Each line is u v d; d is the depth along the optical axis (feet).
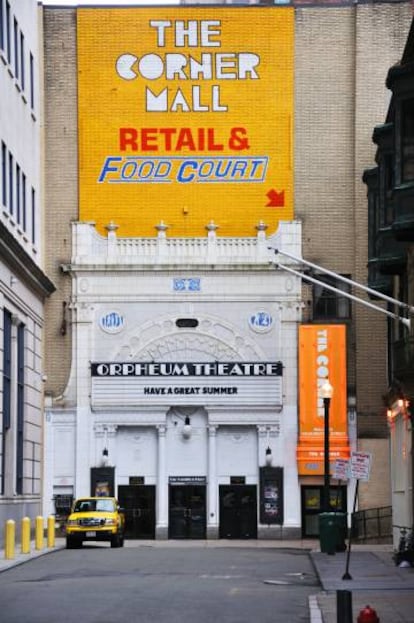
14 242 163.32
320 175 208.23
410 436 140.46
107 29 209.46
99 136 208.54
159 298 205.77
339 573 114.93
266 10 209.97
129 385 204.23
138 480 204.33
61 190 208.13
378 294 125.90
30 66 195.11
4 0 168.86
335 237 207.21
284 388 204.23
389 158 142.41
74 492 203.31
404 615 77.30
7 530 138.92
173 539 202.49
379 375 203.31
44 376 202.28
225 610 83.15
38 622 75.66
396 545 156.25
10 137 173.17
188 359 205.36
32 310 190.80
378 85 208.33
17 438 179.32
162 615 79.66
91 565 127.03
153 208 207.82
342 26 209.97
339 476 137.28
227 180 208.13
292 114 208.95
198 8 209.77
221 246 206.18
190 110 208.95
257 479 203.31
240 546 177.78
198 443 205.05
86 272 205.87
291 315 205.16
